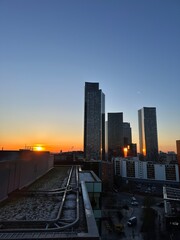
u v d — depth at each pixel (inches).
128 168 6737.2
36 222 273.9
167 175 5994.1
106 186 4820.4
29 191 503.5
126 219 2960.1
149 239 2181.3
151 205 3863.2
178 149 5816.9
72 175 1011.3
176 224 2534.5
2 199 428.5
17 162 547.8
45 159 1134.4
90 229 233.3
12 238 204.8
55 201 430.6
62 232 233.8
